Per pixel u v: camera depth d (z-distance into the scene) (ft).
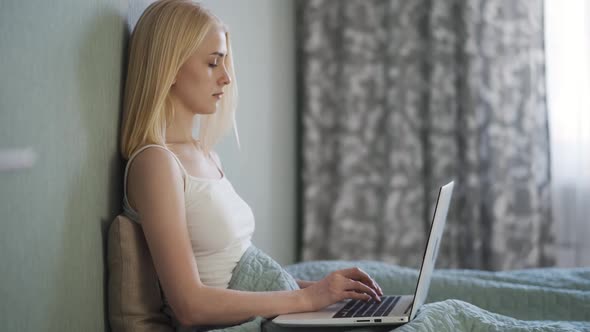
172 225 4.42
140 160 4.54
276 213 10.28
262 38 9.49
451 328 4.30
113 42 4.65
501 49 10.65
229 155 7.98
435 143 10.89
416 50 11.03
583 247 10.86
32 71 3.49
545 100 10.68
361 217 11.23
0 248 3.20
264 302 4.52
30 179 3.48
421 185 11.10
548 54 10.88
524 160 10.72
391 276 5.95
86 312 4.20
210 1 7.20
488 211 10.77
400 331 4.01
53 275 3.76
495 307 5.50
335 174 11.24
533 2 10.58
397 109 11.04
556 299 5.42
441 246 10.91
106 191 4.53
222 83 5.00
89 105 4.23
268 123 9.83
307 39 11.13
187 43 4.75
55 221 3.77
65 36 3.87
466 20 10.61
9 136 3.26
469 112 10.66
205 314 4.39
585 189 10.80
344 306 4.83
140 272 4.52
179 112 5.01
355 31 11.10
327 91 11.22
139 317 4.49
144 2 5.57
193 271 4.43
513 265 10.73
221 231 4.84
